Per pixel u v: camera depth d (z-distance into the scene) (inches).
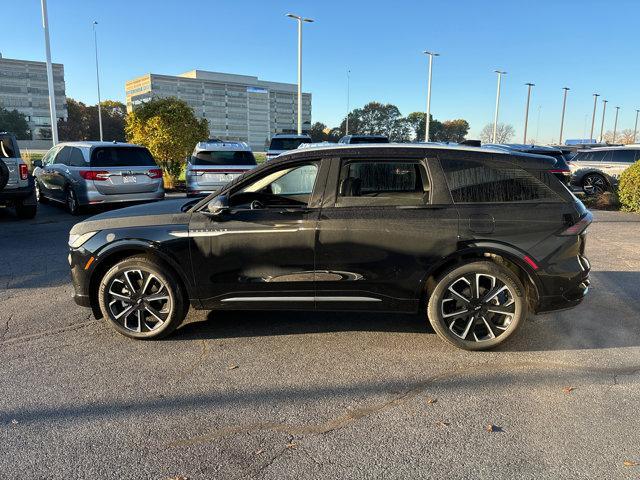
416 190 161.2
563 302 160.7
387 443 113.9
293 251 161.3
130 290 170.6
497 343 162.2
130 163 460.4
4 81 3831.2
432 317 163.6
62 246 332.2
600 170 630.5
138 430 119.1
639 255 304.7
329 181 162.2
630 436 116.3
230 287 165.8
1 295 227.0
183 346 169.3
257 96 5054.1
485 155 160.4
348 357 160.6
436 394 136.6
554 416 125.1
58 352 164.4
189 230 164.1
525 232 156.0
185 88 4613.7
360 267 160.4
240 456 109.2
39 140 3617.1
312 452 110.7
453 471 104.0
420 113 3907.5
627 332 182.2
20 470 104.5
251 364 155.4
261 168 167.5
